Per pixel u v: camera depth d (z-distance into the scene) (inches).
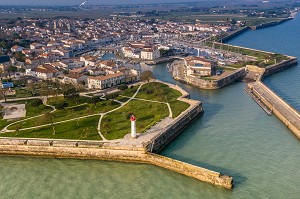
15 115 7244.1
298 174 5098.4
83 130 6304.1
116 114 7199.8
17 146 5871.1
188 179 5024.6
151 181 4982.8
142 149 5546.3
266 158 5585.6
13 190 4773.6
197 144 6156.5
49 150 5792.3
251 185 4820.4
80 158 5703.7
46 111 7465.6
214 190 4729.3
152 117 6943.9
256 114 7721.5
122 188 4793.3
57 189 4785.9
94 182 4965.6
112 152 5620.1
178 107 7519.7
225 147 6003.9
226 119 7406.5
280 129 6840.6
